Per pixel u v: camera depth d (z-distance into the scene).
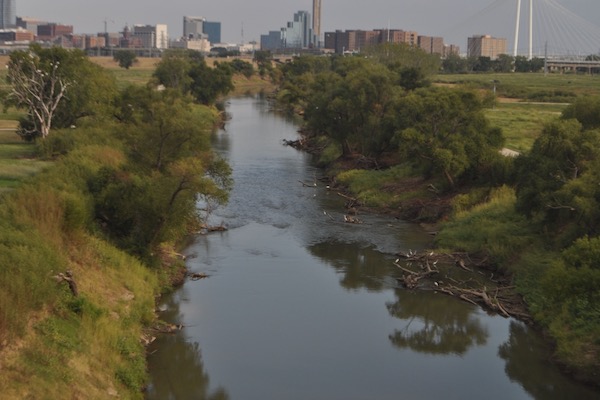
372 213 63.53
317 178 78.31
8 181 50.97
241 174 79.56
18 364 24.97
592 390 31.59
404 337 37.41
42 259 31.47
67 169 47.88
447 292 43.41
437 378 32.81
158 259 44.31
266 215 61.72
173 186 43.50
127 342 32.28
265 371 32.78
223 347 35.12
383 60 165.88
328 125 85.12
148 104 80.56
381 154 81.69
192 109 116.69
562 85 190.38
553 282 34.34
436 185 65.00
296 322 38.75
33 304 28.42
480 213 54.44
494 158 60.84
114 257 40.06
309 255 50.78
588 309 36.06
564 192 43.16
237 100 188.25
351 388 31.50
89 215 41.97
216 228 56.53
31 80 75.94
